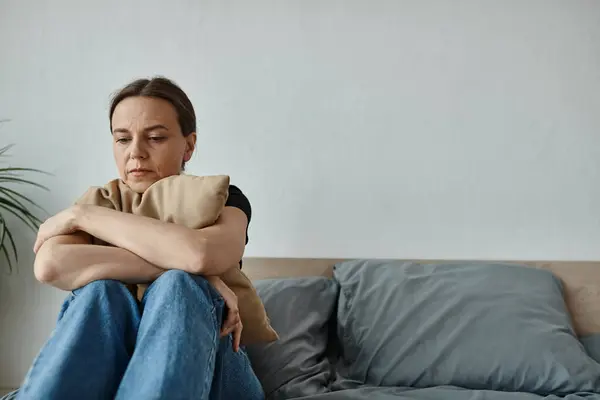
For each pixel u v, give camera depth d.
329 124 2.32
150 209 1.23
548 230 2.24
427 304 1.85
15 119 2.35
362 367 1.78
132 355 0.91
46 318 2.27
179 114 1.38
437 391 1.57
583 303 2.10
